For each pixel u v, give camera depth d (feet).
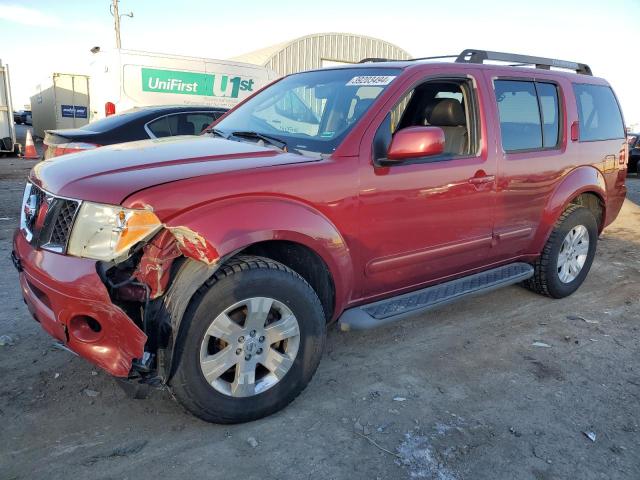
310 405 10.35
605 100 17.30
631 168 54.65
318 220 9.86
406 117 13.96
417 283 12.52
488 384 11.41
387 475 8.50
